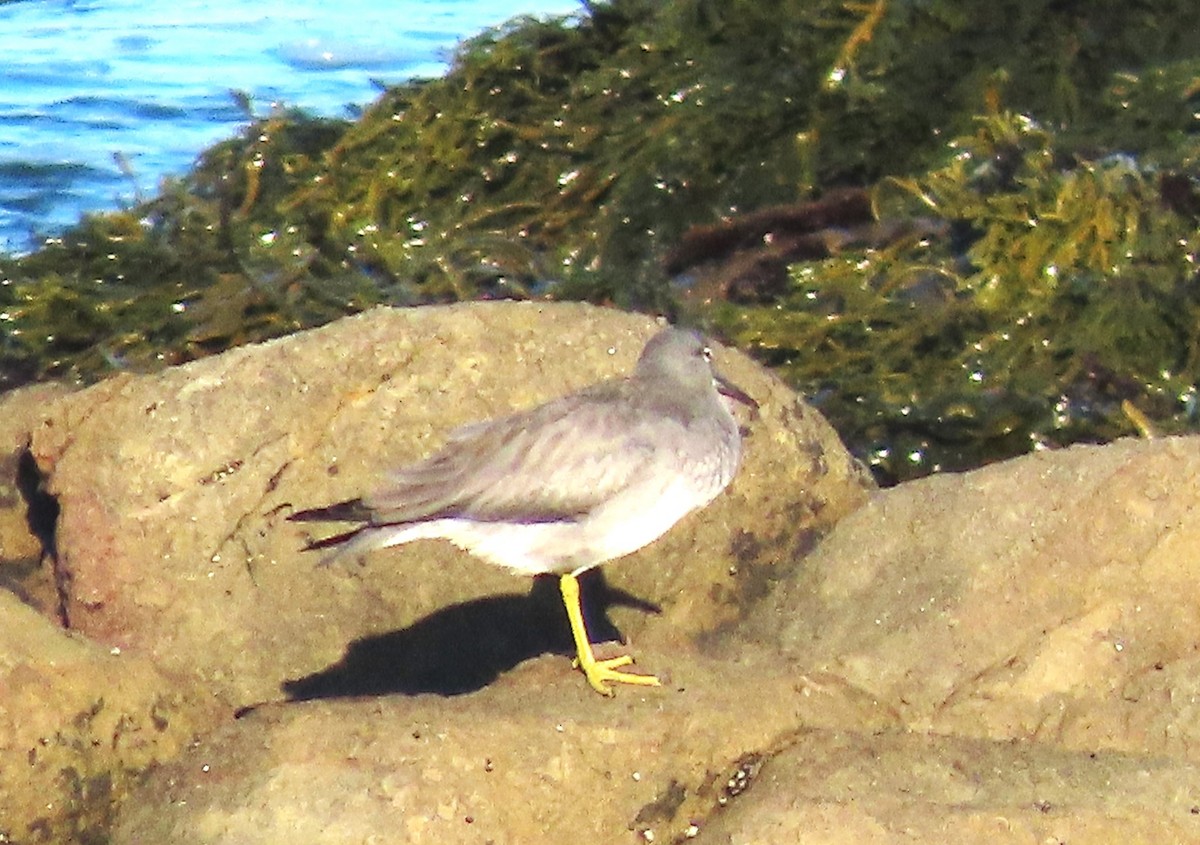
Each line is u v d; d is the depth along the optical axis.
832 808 9.51
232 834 9.52
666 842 10.04
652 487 10.81
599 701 10.33
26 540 12.70
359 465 12.09
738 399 11.77
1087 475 11.46
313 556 11.90
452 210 16.78
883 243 15.79
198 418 11.94
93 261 16.72
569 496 10.63
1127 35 16.72
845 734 10.24
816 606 11.68
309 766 9.73
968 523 11.54
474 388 12.28
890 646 11.00
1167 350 14.54
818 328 15.03
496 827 9.62
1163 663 10.84
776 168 16.66
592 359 12.46
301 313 15.65
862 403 14.48
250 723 10.20
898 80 16.72
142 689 10.38
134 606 11.68
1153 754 10.37
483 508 10.54
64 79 25.20
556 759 9.84
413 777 9.65
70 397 12.18
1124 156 15.44
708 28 17.44
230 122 23.53
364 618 11.88
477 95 17.41
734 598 12.39
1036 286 14.83
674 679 10.66
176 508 11.77
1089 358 14.52
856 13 17.05
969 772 9.88
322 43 26.39
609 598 12.30
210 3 28.64
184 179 17.66
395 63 25.53
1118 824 9.42
